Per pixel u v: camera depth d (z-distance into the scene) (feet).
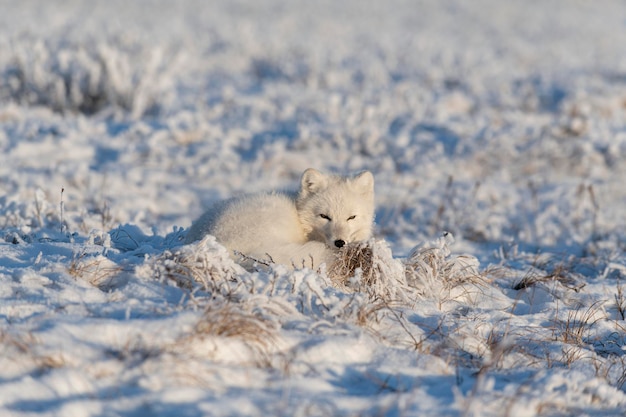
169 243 29.09
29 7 167.53
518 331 23.70
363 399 16.25
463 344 21.06
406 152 66.13
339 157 65.57
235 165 61.00
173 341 17.21
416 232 47.47
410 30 183.93
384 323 21.42
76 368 15.99
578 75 117.19
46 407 14.73
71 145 61.62
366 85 101.55
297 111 81.25
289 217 27.96
